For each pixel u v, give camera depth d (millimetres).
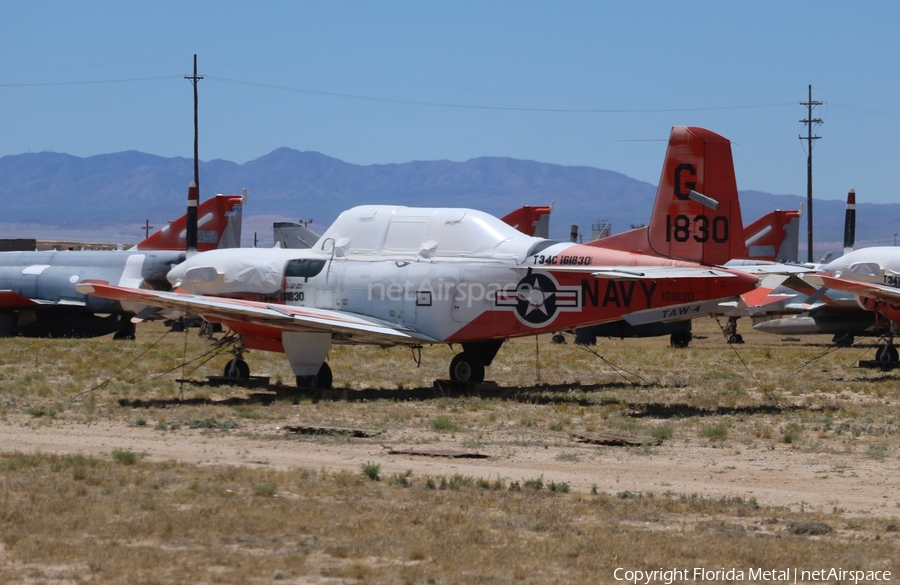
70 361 112312
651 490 48750
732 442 63312
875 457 57938
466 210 90875
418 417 73062
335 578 33781
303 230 133750
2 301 160125
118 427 66375
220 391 86312
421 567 35000
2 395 81125
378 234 91812
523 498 45750
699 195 82375
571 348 151000
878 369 119500
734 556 36938
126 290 80250
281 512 41969
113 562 34875
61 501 43156
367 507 43188
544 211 164625
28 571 33938
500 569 34906
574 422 71250
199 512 41625
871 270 126062
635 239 84500
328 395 85125
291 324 84812
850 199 146750
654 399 86188
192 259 98375
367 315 89438
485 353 92750
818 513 44094
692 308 82125
